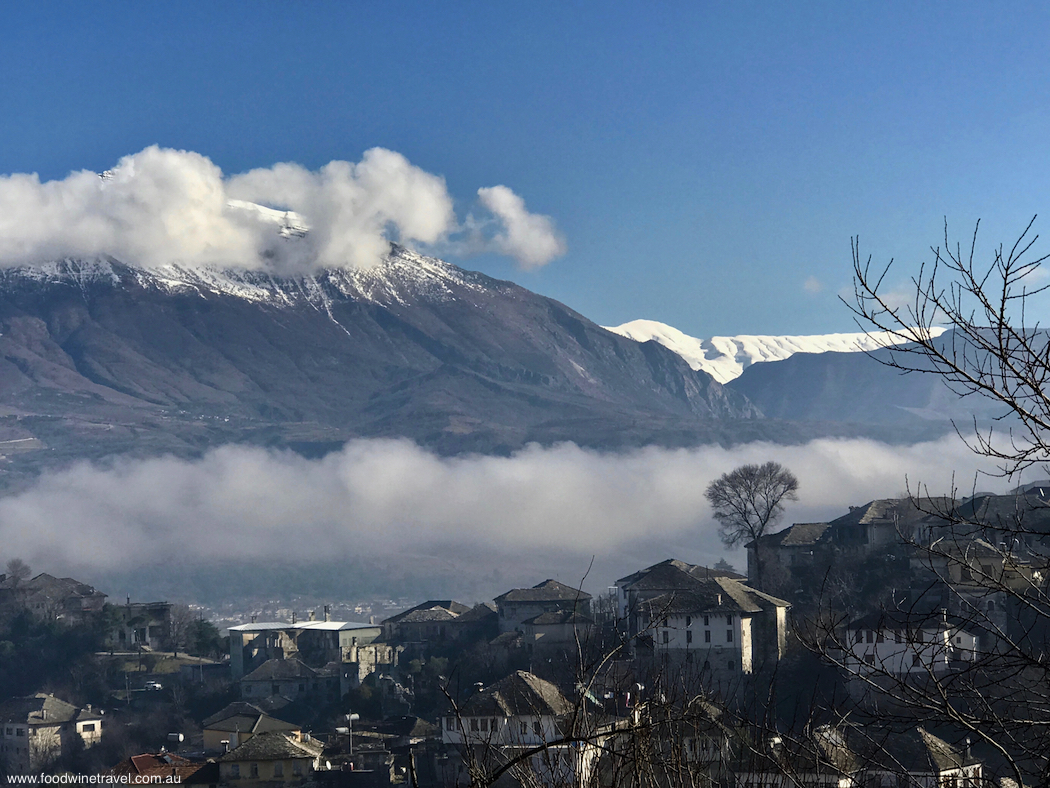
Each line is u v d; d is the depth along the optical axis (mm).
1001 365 16266
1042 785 16047
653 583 137250
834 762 18859
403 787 103188
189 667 195375
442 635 198250
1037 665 16828
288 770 109375
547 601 185500
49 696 162375
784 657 113250
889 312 16828
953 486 19203
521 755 16203
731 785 19312
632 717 20062
